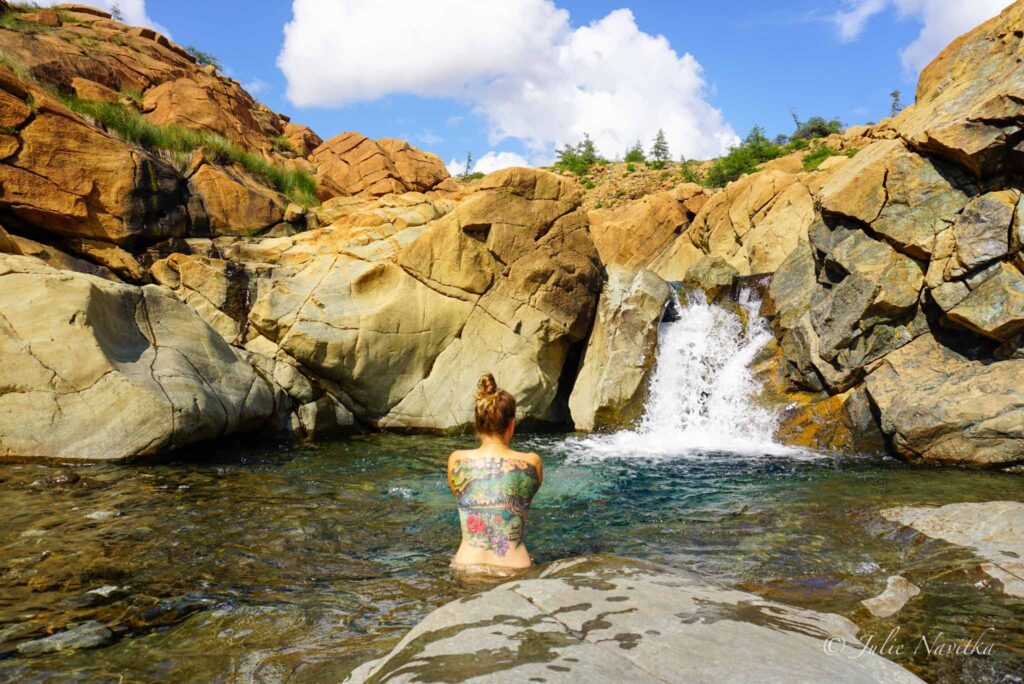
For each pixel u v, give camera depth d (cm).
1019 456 754
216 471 696
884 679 194
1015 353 838
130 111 1389
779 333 1170
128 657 290
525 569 390
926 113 1045
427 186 2480
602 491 680
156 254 1162
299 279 1076
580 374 1181
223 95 2033
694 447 955
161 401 729
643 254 2445
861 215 1045
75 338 726
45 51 1539
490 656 198
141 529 489
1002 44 1033
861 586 389
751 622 233
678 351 1195
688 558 459
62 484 600
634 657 197
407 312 1057
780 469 789
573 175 4891
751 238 1867
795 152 4047
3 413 685
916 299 940
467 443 956
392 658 210
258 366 964
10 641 305
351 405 1043
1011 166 891
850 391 986
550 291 1135
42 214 1054
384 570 423
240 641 308
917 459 826
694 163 4903
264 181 1562
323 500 604
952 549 443
